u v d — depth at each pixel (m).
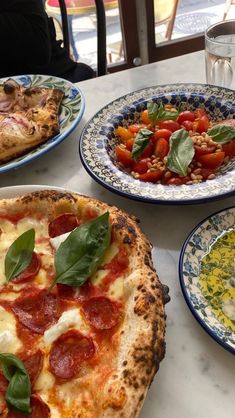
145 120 0.90
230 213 0.66
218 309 0.55
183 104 0.93
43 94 0.99
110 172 0.76
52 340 0.53
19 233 0.66
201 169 0.80
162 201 0.68
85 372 0.50
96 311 0.55
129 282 0.55
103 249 0.57
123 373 0.47
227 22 1.01
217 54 0.97
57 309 0.56
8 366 0.49
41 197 0.67
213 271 0.60
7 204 0.68
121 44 2.04
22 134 0.88
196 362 0.54
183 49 2.02
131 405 0.45
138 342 0.49
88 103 1.04
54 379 0.50
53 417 0.47
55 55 1.56
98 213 0.65
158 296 0.54
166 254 0.67
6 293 0.59
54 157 0.90
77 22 1.99
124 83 1.09
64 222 0.66
